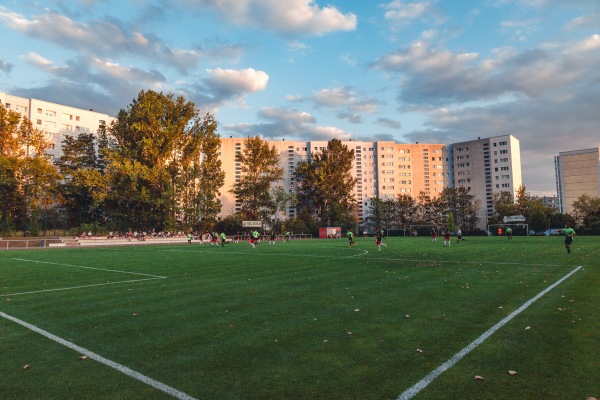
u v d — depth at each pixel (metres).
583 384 4.49
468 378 4.72
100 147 81.50
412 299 9.70
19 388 4.62
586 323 7.11
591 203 90.00
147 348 6.12
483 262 19.02
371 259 21.88
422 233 98.56
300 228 88.75
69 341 6.56
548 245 33.91
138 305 9.52
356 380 4.71
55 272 17.12
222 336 6.73
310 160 142.12
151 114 59.31
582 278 12.84
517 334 6.51
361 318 7.83
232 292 11.20
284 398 4.25
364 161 143.25
